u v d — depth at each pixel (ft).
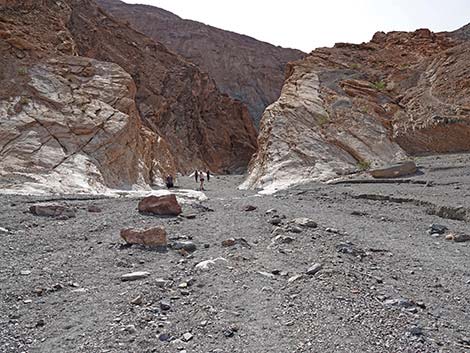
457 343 12.09
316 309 13.91
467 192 41.65
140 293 15.56
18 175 50.70
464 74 83.41
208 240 24.20
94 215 31.81
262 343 11.68
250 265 19.01
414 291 16.76
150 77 190.70
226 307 14.30
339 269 18.25
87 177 56.54
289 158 80.84
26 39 77.66
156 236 22.75
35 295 15.74
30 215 30.53
